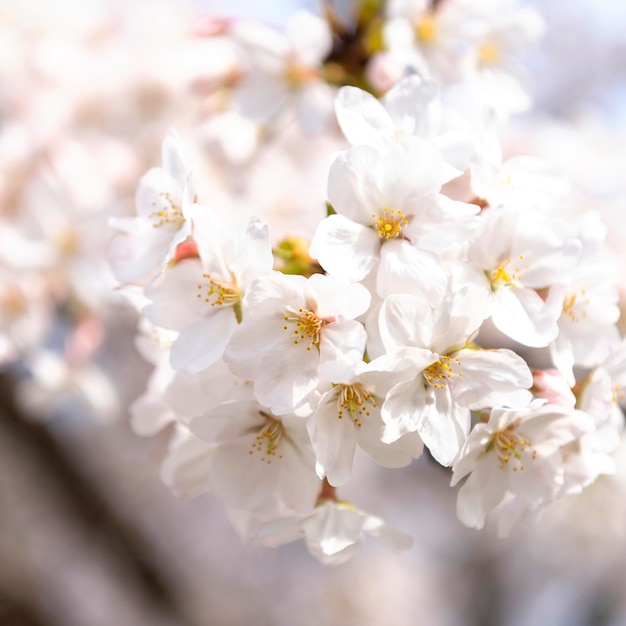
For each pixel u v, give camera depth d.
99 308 0.72
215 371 0.49
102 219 0.69
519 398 0.47
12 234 0.68
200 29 0.65
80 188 0.72
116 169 0.75
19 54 0.81
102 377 0.73
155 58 0.77
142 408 0.53
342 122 0.49
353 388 0.47
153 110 0.77
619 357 0.50
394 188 0.48
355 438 0.48
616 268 0.50
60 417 1.23
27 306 0.68
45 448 1.04
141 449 1.40
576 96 1.54
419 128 0.50
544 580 1.49
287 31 0.61
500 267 0.48
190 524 1.54
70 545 1.43
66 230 0.68
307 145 0.93
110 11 0.86
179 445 0.51
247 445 0.49
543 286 0.48
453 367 0.47
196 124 0.76
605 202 0.87
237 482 0.49
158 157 0.77
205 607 1.44
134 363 1.13
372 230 0.48
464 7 0.61
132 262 0.50
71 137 0.76
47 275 0.69
